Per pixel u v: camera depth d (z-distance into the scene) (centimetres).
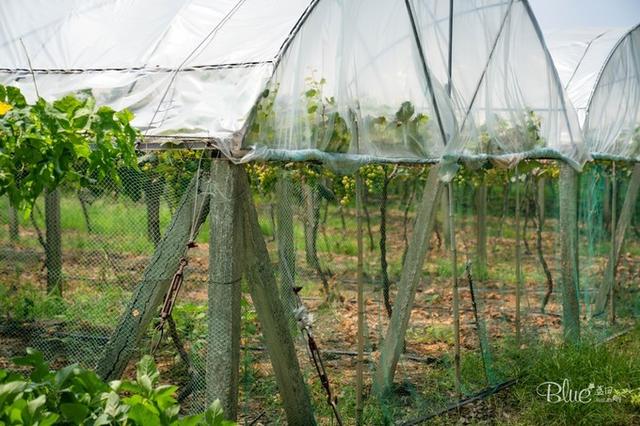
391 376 633
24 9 580
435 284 1148
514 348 778
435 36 656
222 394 477
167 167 498
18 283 564
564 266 837
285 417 582
